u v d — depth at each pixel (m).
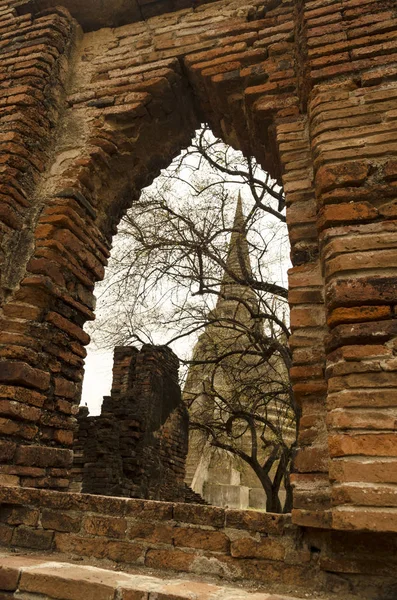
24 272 3.31
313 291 2.61
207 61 3.77
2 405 2.82
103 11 4.33
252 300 7.98
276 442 8.52
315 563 2.04
